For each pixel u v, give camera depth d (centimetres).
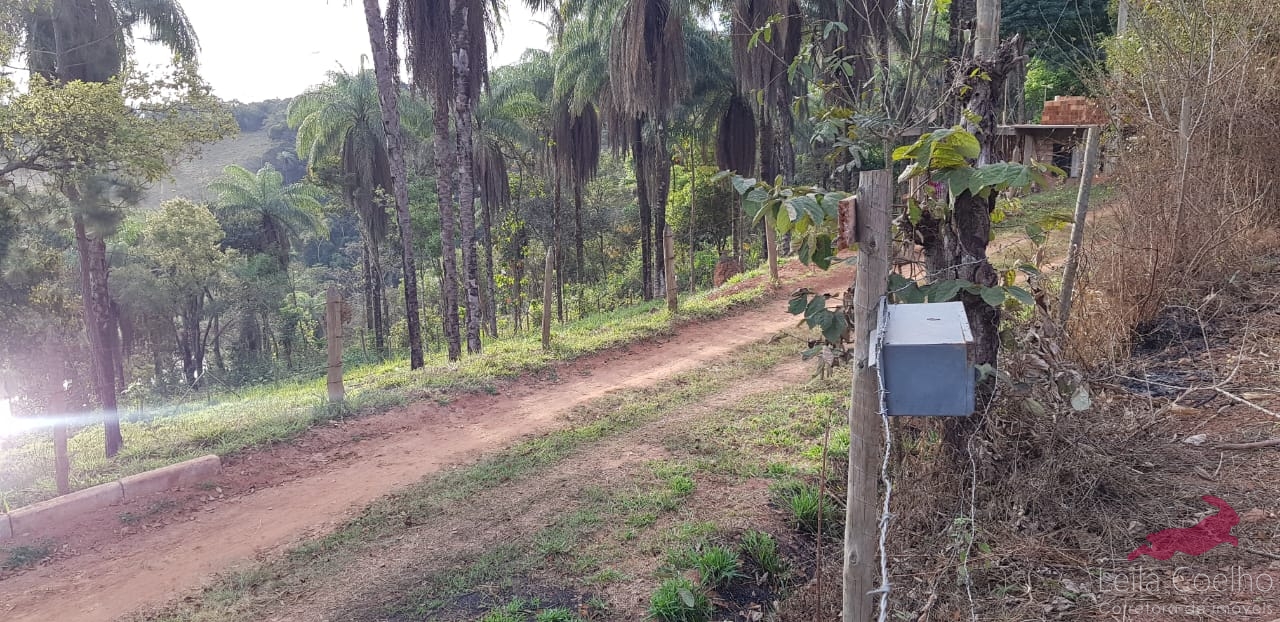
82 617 463
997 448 409
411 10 1327
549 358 1029
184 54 1281
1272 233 681
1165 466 427
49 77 1085
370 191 2778
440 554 504
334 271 5138
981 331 404
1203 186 617
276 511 607
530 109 2750
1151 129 649
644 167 2717
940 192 441
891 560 376
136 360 2902
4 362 1406
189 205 2716
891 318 230
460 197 1411
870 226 237
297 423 773
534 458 667
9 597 489
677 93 1984
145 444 796
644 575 447
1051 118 1695
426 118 2664
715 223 3131
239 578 496
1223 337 571
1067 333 546
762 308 1258
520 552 492
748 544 462
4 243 1190
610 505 545
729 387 844
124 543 565
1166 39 654
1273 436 434
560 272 2723
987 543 378
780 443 632
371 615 440
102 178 901
